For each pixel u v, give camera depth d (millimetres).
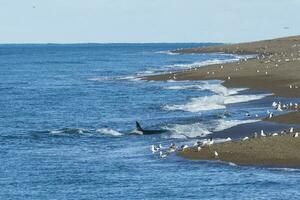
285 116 175375
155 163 129750
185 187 110125
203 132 163000
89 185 114500
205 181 113625
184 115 199000
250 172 118688
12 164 134125
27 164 133875
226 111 197375
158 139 159750
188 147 138875
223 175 117250
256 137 141250
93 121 198750
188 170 122000
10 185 116000
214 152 131375
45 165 132500
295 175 115938
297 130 151750
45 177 121562
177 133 165125
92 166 130125
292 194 104312
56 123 196625
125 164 130500
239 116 186750
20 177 122000
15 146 156875
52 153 146500
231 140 142500
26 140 165375
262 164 123438
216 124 174125
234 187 109188
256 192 105812
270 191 106250
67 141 163250
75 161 136000
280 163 123500
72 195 108312
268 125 166000
